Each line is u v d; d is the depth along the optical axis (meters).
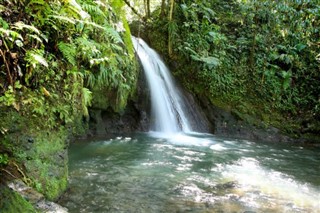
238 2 11.48
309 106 9.54
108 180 4.30
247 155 6.50
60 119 3.82
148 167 5.07
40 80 3.45
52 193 3.34
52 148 3.57
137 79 7.90
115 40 5.02
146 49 9.23
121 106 7.16
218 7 11.53
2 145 3.04
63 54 3.67
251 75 9.73
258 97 9.48
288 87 9.70
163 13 10.24
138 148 6.39
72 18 3.58
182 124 8.70
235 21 10.85
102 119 7.38
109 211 3.34
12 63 3.09
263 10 10.33
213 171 5.05
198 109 9.16
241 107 9.06
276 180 4.83
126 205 3.52
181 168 5.12
